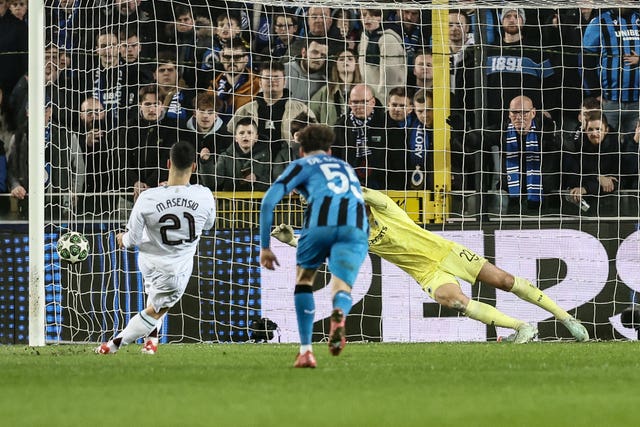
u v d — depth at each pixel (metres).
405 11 50.28
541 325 42.41
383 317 42.12
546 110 48.59
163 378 20.80
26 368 24.00
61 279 42.25
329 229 22.70
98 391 17.97
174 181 30.64
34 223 37.41
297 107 48.78
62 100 49.12
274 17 50.19
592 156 48.16
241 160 47.97
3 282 42.25
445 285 38.22
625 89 49.50
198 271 42.12
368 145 48.56
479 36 49.00
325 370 23.05
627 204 47.75
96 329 41.97
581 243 42.28
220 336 42.06
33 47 37.59
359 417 14.11
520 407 15.47
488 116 48.44
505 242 42.19
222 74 49.25
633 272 42.19
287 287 42.19
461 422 13.67
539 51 49.19
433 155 48.19
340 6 45.97
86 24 49.56
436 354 30.88
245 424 13.37
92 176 47.94
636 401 16.42
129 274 41.75
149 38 49.62
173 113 48.22
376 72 49.59
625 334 42.16
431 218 46.62
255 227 44.81
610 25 50.00
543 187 47.78
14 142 48.38
